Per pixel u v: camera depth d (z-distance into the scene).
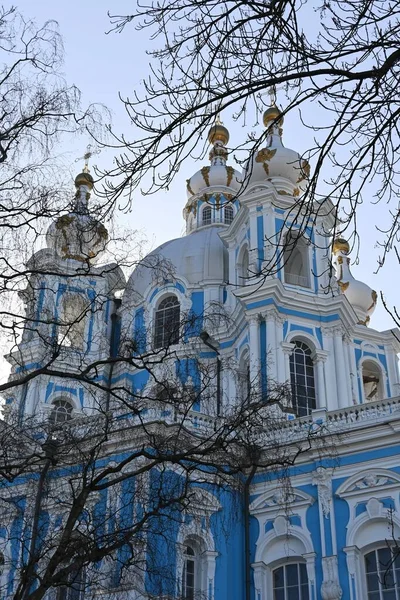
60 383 42.47
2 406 27.95
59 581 16.88
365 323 51.97
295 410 39.12
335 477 32.31
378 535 30.81
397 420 31.92
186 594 30.47
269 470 31.12
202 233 50.31
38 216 17.22
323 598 30.05
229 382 39.78
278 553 32.06
